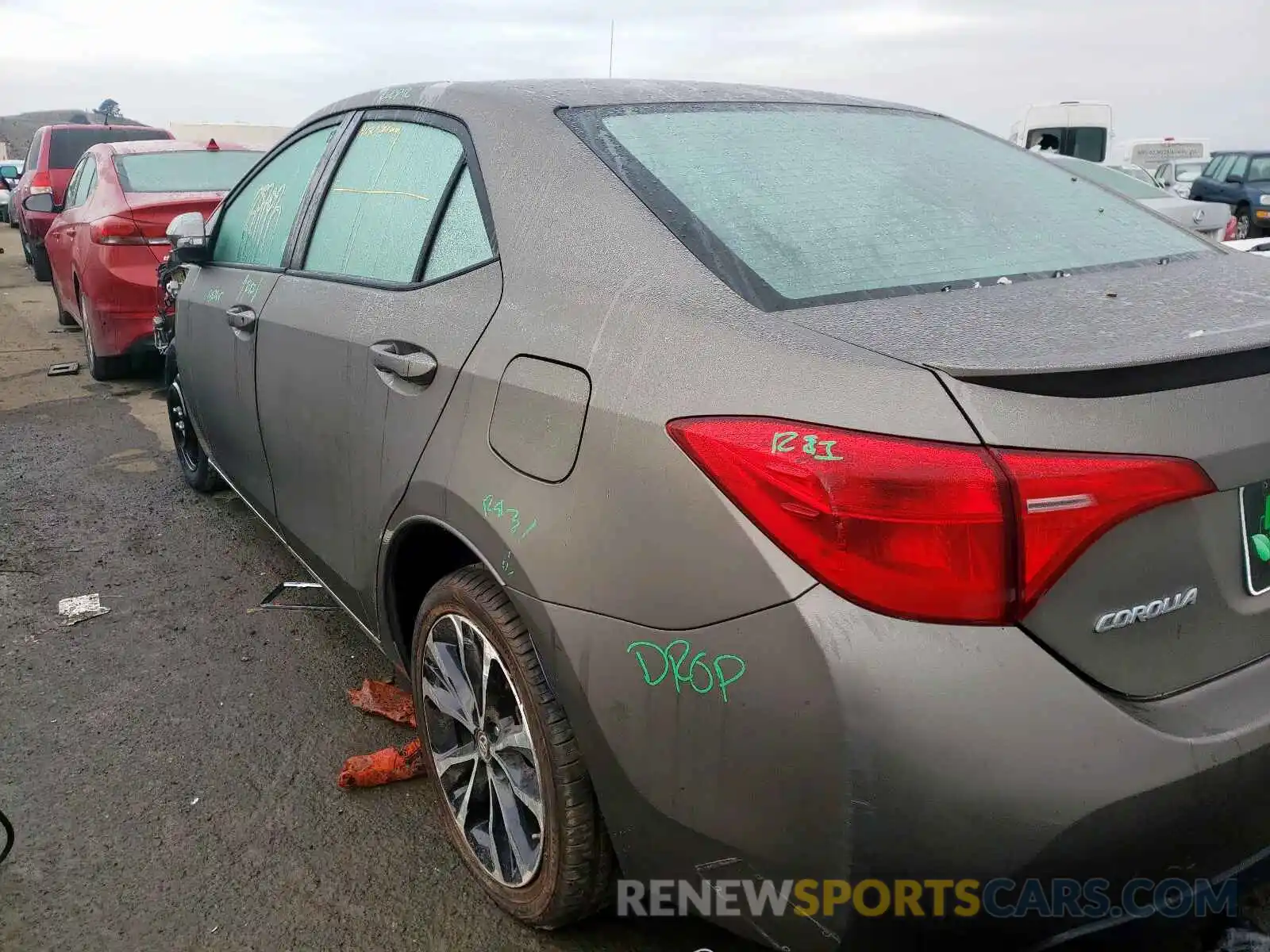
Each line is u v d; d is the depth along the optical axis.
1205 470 1.45
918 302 1.74
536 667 1.88
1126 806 1.38
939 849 1.37
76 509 4.68
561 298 1.90
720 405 1.54
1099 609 1.42
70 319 9.73
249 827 2.46
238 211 3.73
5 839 2.40
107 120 14.80
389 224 2.57
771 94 2.58
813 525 1.41
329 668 3.24
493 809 2.11
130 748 2.79
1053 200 2.37
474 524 1.94
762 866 1.52
